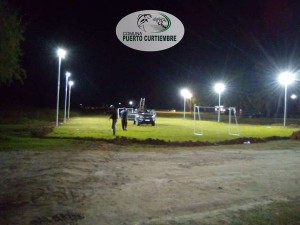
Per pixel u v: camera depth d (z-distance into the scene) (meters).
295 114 70.38
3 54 21.58
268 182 9.69
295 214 7.03
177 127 33.16
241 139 20.44
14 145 15.80
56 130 27.36
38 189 8.30
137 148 16.17
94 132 25.91
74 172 10.26
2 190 8.16
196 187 8.98
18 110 47.53
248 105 66.31
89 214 6.75
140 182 9.35
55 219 6.42
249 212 7.11
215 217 6.76
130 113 42.22
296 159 13.70
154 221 6.47
